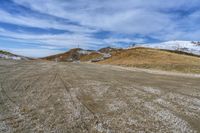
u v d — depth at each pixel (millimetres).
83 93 9203
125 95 9055
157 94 9516
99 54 168250
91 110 6664
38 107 6801
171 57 63844
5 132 4789
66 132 4879
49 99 7902
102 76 16344
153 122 5680
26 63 28094
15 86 10289
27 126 5172
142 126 5363
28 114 6070
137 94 9359
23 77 13562
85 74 17297
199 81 15758
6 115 5945
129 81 13859
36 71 17828
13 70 17625
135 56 73688
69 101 7699
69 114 6180
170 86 12281
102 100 8023
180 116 6270
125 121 5707
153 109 6957
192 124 5598
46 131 4895
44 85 10867
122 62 66688
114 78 15266
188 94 9781
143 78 16297
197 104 7832
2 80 12000
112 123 5527
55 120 5641
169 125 5480
